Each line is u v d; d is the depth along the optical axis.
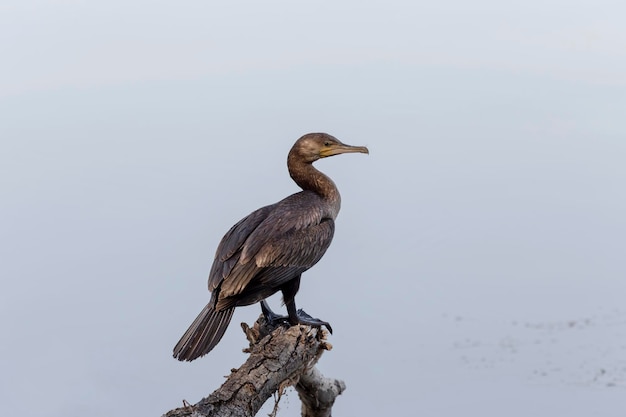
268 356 11.05
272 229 12.38
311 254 12.62
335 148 13.54
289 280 12.48
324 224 13.00
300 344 11.37
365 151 13.54
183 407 9.86
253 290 12.20
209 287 12.12
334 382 13.68
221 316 11.89
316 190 13.58
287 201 13.13
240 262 12.05
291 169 13.70
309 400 13.55
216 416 9.89
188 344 11.66
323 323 12.86
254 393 10.49
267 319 12.98
